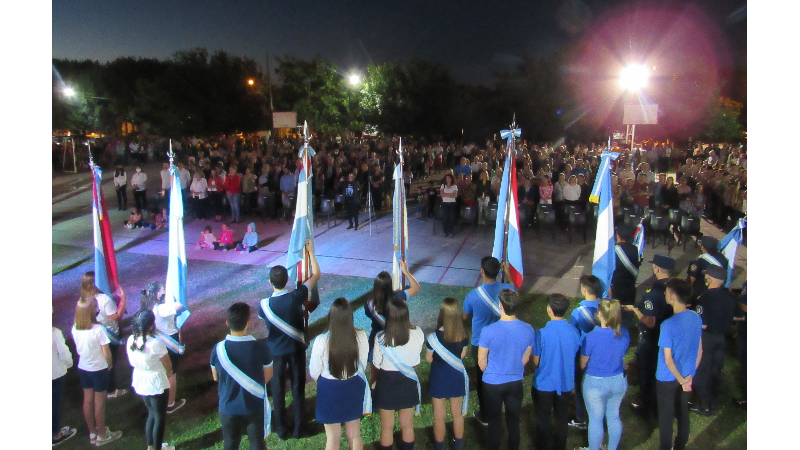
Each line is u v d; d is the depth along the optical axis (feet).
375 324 16.49
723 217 44.14
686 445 16.43
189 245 40.70
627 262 19.83
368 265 35.22
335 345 13.24
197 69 120.78
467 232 44.11
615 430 14.58
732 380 20.16
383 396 14.33
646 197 39.27
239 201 47.57
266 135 144.66
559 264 34.99
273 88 130.41
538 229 42.32
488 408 14.53
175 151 98.22
